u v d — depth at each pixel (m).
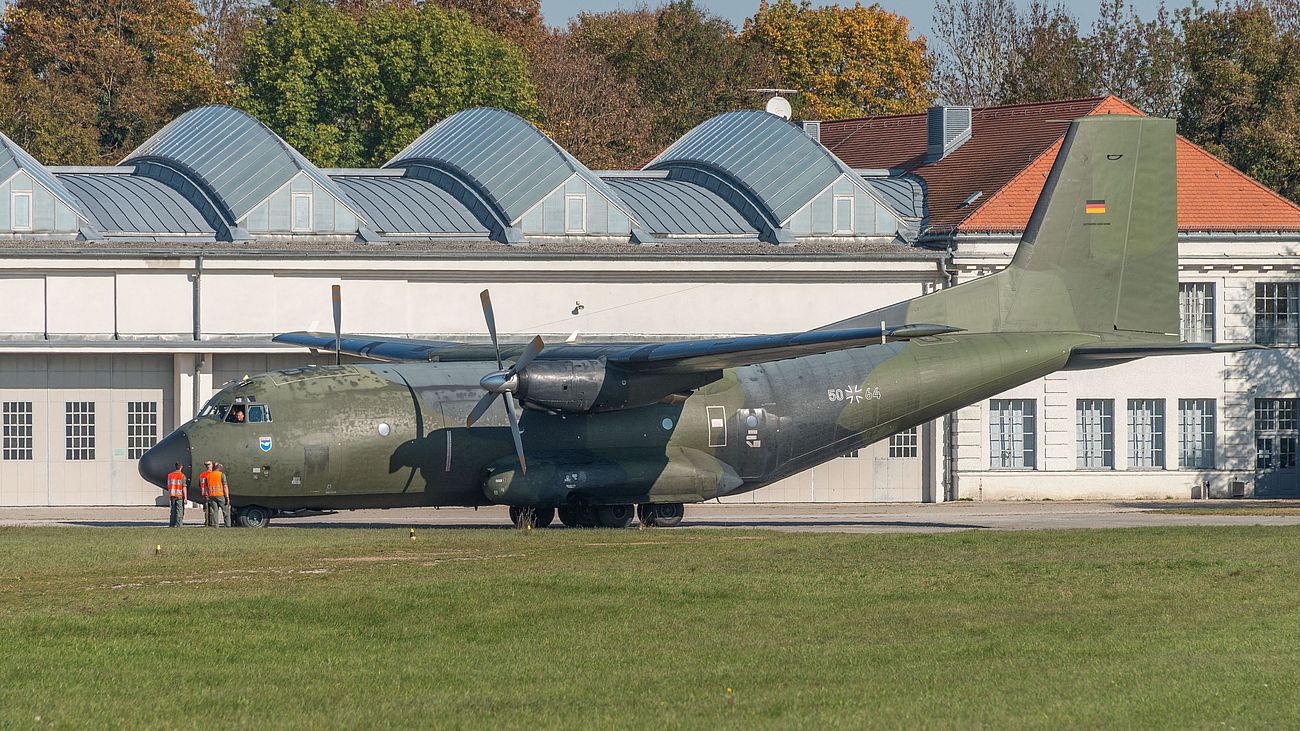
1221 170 183.50
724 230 185.88
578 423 123.44
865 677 61.38
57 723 54.03
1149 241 138.50
